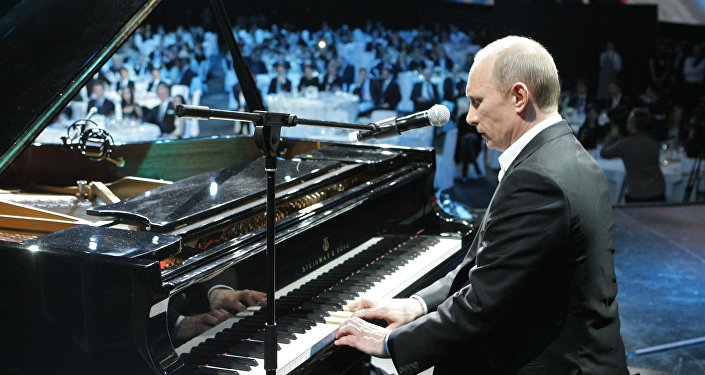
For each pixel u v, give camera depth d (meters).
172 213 1.98
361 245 2.47
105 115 7.08
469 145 7.70
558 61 8.77
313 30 12.65
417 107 8.01
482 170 7.89
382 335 1.89
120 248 1.63
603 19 8.62
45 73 1.92
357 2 12.36
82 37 1.99
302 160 2.79
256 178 2.45
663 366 3.57
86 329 1.61
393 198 2.68
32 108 1.85
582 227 1.68
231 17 12.27
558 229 1.66
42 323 1.64
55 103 1.87
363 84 8.44
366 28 11.38
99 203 2.75
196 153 3.48
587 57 8.72
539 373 1.78
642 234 5.98
